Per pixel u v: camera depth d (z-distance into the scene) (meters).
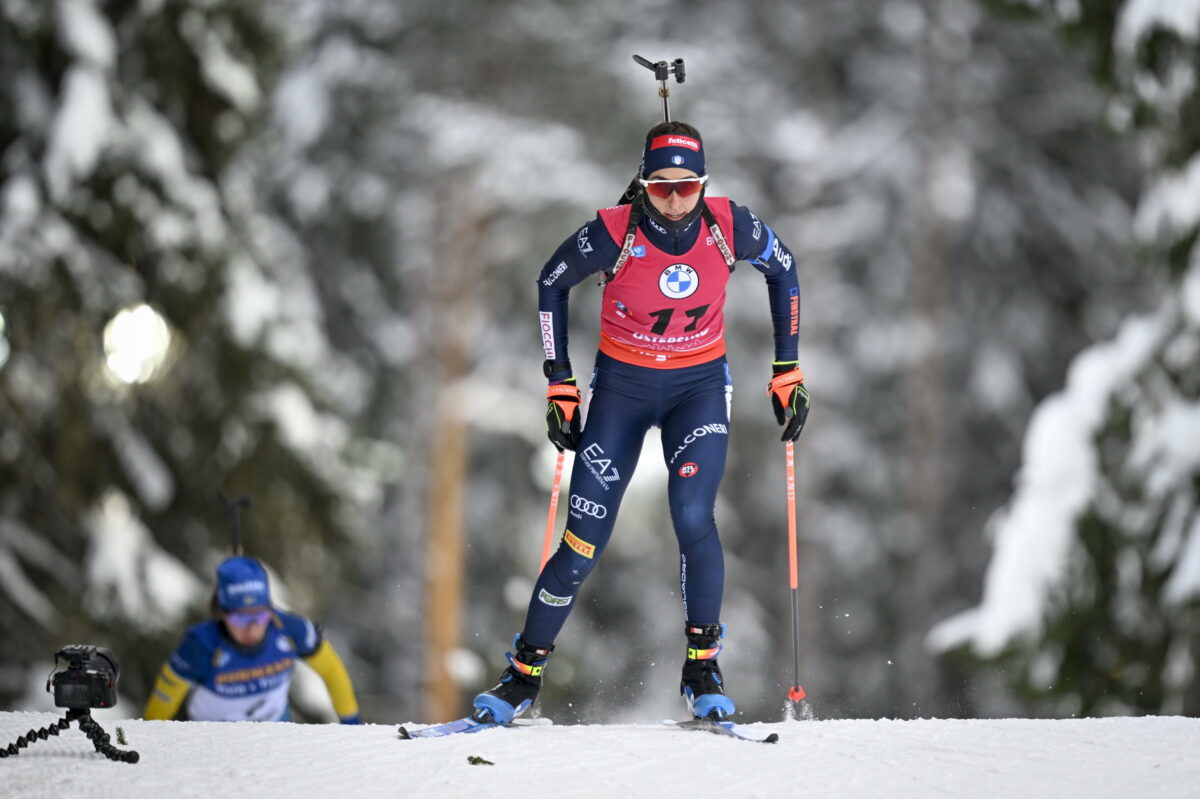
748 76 73.50
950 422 76.19
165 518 39.03
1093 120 71.44
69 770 14.17
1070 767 14.73
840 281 78.31
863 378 77.62
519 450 74.75
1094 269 75.88
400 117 63.88
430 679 62.88
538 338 72.06
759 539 77.62
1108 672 37.25
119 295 36.94
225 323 38.53
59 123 36.59
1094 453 36.69
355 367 66.12
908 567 70.25
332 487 40.94
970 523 75.38
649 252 15.94
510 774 14.13
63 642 37.16
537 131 63.59
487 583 73.19
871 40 79.25
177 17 38.75
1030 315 76.12
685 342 16.77
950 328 75.94
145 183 37.62
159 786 13.54
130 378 36.12
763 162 75.12
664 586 74.88
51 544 37.91
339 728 16.86
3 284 35.84
